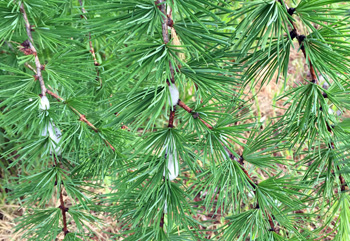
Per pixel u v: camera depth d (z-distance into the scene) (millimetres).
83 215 424
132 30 285
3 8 359
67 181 427
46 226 413
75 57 412
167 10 303
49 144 375
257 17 303
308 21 299
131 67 284
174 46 281
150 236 364
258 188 345
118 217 406
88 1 447
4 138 723
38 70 376
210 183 347
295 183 358
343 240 362
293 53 1085
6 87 427
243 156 367
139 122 301
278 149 383
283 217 357
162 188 334
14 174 784
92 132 410
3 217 774
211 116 316
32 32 402
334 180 356
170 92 304
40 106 375
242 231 344
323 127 323
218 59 328
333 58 304
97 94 481
